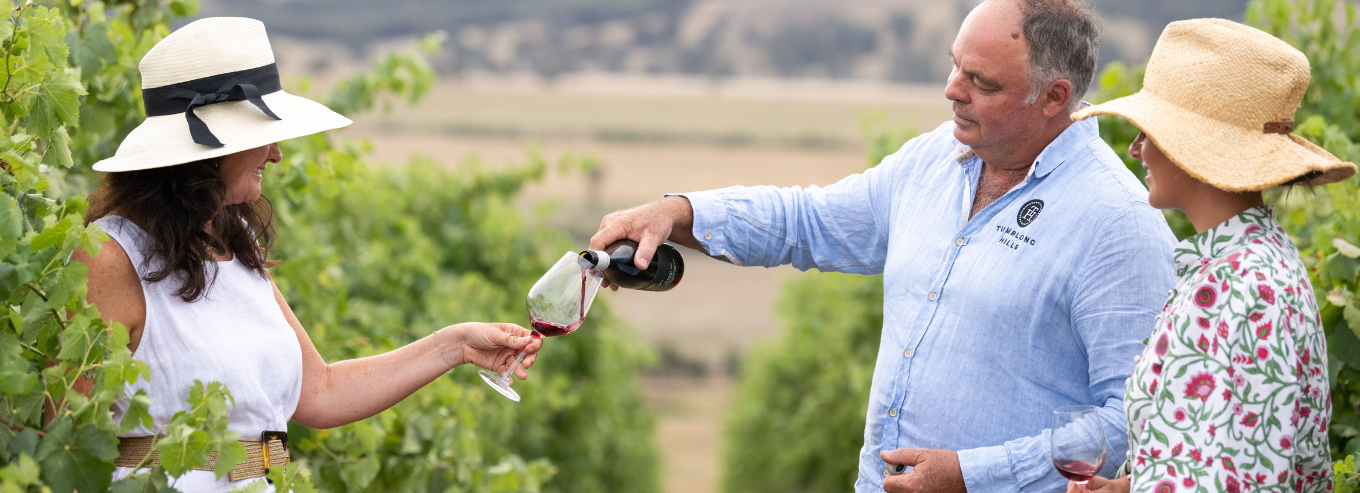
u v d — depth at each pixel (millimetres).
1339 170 1738
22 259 1697
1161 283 2189
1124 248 2193
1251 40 1764
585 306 2498
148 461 1914
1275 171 1689
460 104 64438
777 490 14289
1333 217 2889
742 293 40625
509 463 4672
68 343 1710
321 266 4992
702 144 57812
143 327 1933
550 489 9555
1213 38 1803
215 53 2031
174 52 2012
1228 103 1754
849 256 2775
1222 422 1660
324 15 91000
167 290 1951
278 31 87562
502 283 9188
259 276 2143
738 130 61094
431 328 6723
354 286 6656
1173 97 1813
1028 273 2270
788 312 14172
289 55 83188
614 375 11109
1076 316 2242
